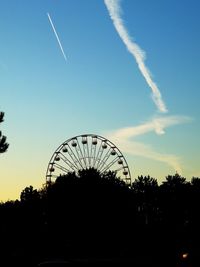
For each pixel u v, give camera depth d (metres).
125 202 92.38
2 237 90.12
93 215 89.56
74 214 90.00
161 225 126.62
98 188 88.94
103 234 88.25
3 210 117.31
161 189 139.38
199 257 38.50
